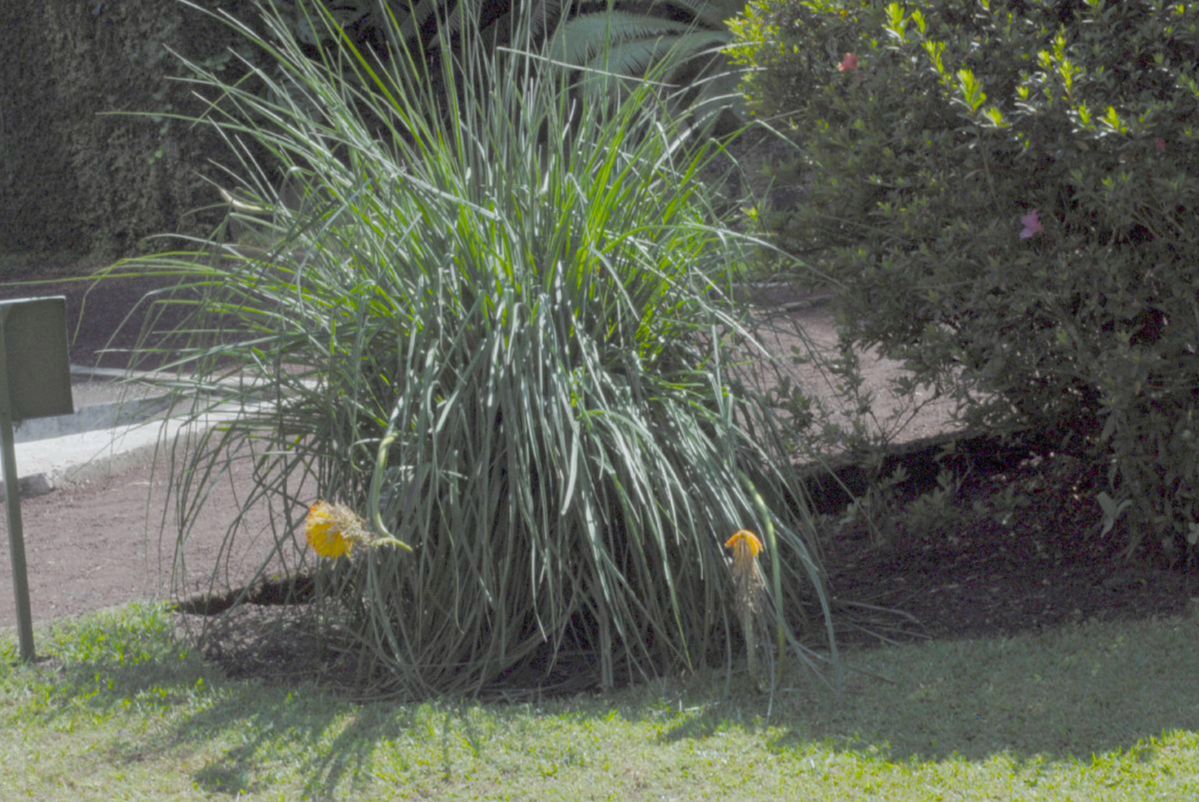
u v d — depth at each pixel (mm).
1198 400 4105
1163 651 3574
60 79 15680
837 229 4707
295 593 4559
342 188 3873
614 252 3900
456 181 3879
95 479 6605
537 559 3744
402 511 3631
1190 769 2848
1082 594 4203
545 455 3662
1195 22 3773
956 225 4137
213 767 3070
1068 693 3326
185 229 14688
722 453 3916
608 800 2844
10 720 3396
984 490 5297
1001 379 4277
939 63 4043
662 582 3768
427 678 3674
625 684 3678
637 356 3867
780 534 3924
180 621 4250
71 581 4930
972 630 3990
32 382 3869
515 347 3645
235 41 14297
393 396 3840
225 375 3988
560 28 4277
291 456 4090
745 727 3232
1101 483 4840
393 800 2885
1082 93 3885
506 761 3057
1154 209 3910
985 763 2951
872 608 4207
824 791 2840
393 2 12219
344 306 3867
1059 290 4023
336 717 3361
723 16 13617
